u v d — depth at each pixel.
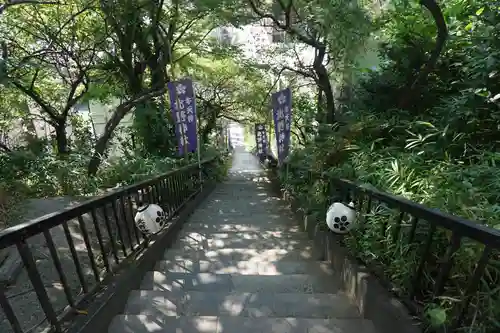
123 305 2.39
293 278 2.87
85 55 7.07
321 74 4.95
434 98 3.48
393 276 2.03
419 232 1.94
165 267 3.24
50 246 1.82
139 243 3.24
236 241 4.12
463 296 1.39
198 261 3.32
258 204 6.87
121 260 2.77
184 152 6.64
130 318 2.20
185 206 5.66
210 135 16.59
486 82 2.49
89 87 7.08
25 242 1.59
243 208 6.48
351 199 2.99
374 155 3.13
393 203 2.03
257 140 15.32
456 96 2.93
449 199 1.81
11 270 2.75
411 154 2.59
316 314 2.32
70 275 2.87
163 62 7.03
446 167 2.26
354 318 2.25
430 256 1.85
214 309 2.39
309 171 4.74
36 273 1.65
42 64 6.18
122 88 7.56
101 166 6.17
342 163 3.74
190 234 4.52
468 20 3.33
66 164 5.61
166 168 5.79
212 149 11.87
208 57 9.93
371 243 2.34
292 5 4.40
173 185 4.90
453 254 1.44
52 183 5.33
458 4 3.35
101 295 2.17
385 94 4.00
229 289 2.76
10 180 5.04
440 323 1.42
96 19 6.51
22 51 6.31
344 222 2.61
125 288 2.46
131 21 5.94
